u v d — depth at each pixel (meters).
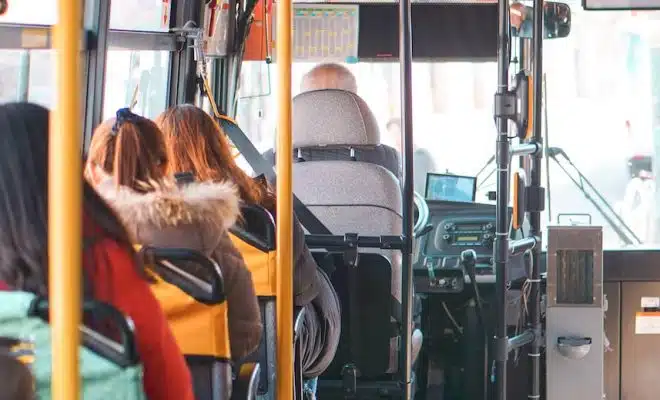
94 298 2.46
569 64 6.49
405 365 4.52
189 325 3.01
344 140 4.98
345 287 4.85
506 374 5.44
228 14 5.36
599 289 5.42
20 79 3.79
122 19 4.45
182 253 2.96
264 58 5.73
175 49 4.80
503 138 5.05
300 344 4.02
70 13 1.92
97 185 3.26
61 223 1.94
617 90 6.48
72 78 1.92
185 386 2.60
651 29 6.40
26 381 1.95
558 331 5.43
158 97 4.85
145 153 3.25
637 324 5.78
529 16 5.61
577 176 6.35
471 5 6.05
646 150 6.46
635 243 6.29
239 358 3.41
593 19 6.45
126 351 2.27
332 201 4.95
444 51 6.09
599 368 5.44
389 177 4.94
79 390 1.96
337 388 4.88
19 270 2.41
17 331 2.27
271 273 3.62
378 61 6.03
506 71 5.06
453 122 6.19
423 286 5.69
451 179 6.10
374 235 4.93
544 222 6.37
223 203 3.17
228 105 5.45
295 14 5.98
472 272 5.41
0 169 2.40
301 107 5.00
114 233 2.56
